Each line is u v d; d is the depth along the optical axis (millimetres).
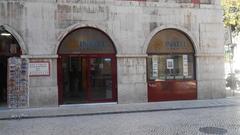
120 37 17250
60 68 16609
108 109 15258
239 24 24734
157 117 13195
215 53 18906
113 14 17156
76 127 11344
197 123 11625
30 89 16016
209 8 18859
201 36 18672
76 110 15070
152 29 17781
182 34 18516
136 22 17516
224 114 13617
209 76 18781
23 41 15914
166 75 18203
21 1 15867
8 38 16250
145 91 17578
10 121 12906
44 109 15500
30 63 16031
